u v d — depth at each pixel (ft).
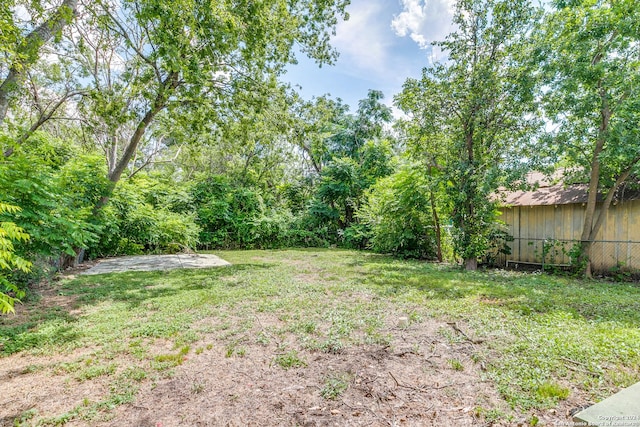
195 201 52.75
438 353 10.58
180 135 35.06
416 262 34.19
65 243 17.84
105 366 9.69
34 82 29.81
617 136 21.43
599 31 21.45
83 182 27.55
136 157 51.34
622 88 22.15
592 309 15.47
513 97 26.14
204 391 8.37
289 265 31.83
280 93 32.89
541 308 15.71
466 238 29.53
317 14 32.37
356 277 24.53
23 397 8.07
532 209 31.71
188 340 11.74
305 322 13.65
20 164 15.05
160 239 41.45
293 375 9.20
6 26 16.15
